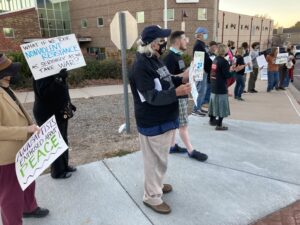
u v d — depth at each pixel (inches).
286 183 143.9
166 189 135.2
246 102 336.5
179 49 161.3
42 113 134.8
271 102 336.8
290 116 271.7
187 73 126.8
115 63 513.7
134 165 162.2
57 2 1384.1
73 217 119.4
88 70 490.3
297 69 936.3
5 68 93.1
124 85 211.0
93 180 146.8
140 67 103.3
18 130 91.7
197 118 259.8
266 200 129.3
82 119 264.8
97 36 1455.5
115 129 233.8
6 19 1054.4
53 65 133.1
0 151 93.7
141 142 116.0
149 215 119.9
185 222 115.2
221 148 188.5
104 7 1371.8
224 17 1652.3
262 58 385.4
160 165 117.7
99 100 351.3
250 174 152.8
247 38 2041.1
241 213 120.3
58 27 1413.6
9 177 97.4
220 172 154.9
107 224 115.0
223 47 209.6
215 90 216.4
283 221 115.6
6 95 94.7
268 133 219.9
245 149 187.3
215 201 128.6
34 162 94.4
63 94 136.1
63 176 148.0
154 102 103.2
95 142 204.5
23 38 1101.1
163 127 110.6
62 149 93.5
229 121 251.8
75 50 139.6
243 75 338.6
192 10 1123.3
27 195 114.2
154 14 1161.4
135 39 206.1
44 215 119.8
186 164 163.8
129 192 136.2
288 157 174.7
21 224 105.2
